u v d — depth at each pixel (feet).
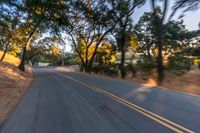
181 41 145.28
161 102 38.06
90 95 48.21
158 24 78.69
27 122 28.99
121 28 124.67
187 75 90.12
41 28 134.72
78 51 155.74
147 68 99.09
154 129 23.98
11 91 58.44
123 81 76.69
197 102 37.52
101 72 143.54
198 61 116.47
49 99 45.24
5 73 84.43
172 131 23.25
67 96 48.14
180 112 30.91
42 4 116.78
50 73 143.74
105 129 24.63
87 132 24.00
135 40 156.15
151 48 170.91
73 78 95.50
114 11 127.03
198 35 126.82
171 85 64.34
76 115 31.27
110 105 36.86
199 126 24.70
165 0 77.20
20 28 121.08
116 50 148.56
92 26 145.48
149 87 58.54
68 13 137.18
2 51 193.67
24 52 133.59
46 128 26.09
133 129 24.20
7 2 67.26
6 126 27.73
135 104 36.81
